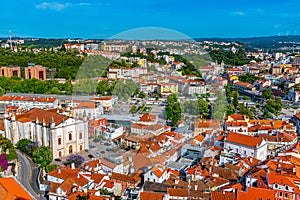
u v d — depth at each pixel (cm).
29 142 14788
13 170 12106
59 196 9362
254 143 13362
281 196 9238
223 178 10856
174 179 9294
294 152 13450
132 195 8475
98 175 9469
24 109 19675
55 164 12388
